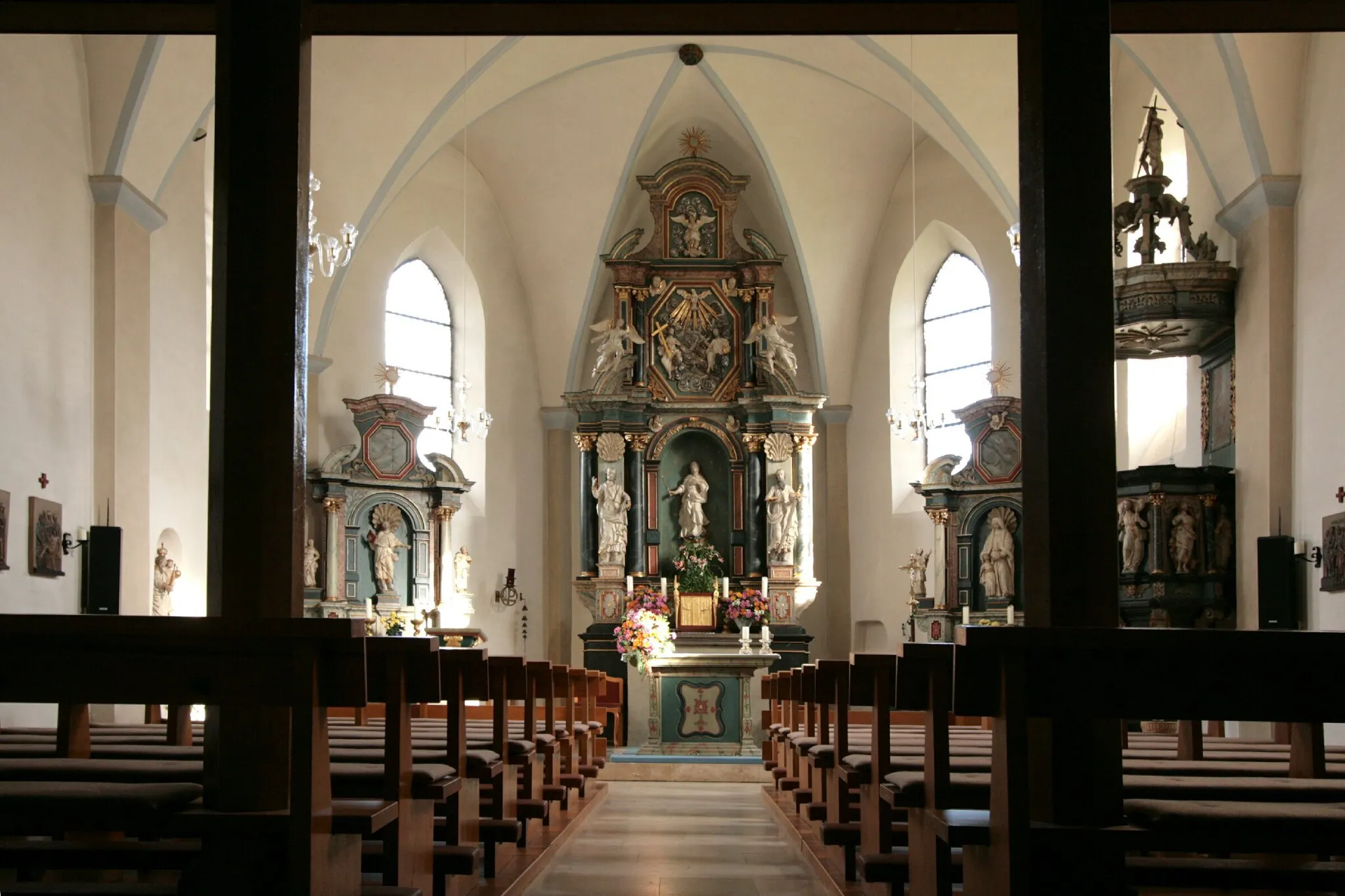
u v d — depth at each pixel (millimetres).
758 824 10758
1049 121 5031
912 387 19141
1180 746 7609
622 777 15992
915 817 5641
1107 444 4918
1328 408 13227
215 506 4945
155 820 4234
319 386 19469
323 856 4281
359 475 19406
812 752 8219
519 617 21984
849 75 19609
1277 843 4250
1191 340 15719
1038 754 4527
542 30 6887
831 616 22391
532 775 9102
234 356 4984
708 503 22188
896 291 22047
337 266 19125
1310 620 13375
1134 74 17469
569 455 22750
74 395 13219
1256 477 14312
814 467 22719
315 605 19062
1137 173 17703
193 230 16234
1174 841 4242
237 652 4098
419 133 18891
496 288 22234
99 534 13078
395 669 5059
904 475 21906
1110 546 4887
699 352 22312
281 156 5062
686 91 21234
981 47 17812
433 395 21719
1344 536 12586
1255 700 4055
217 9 5117
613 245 22250
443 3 6672
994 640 4098
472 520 21422
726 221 22359
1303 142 13922
